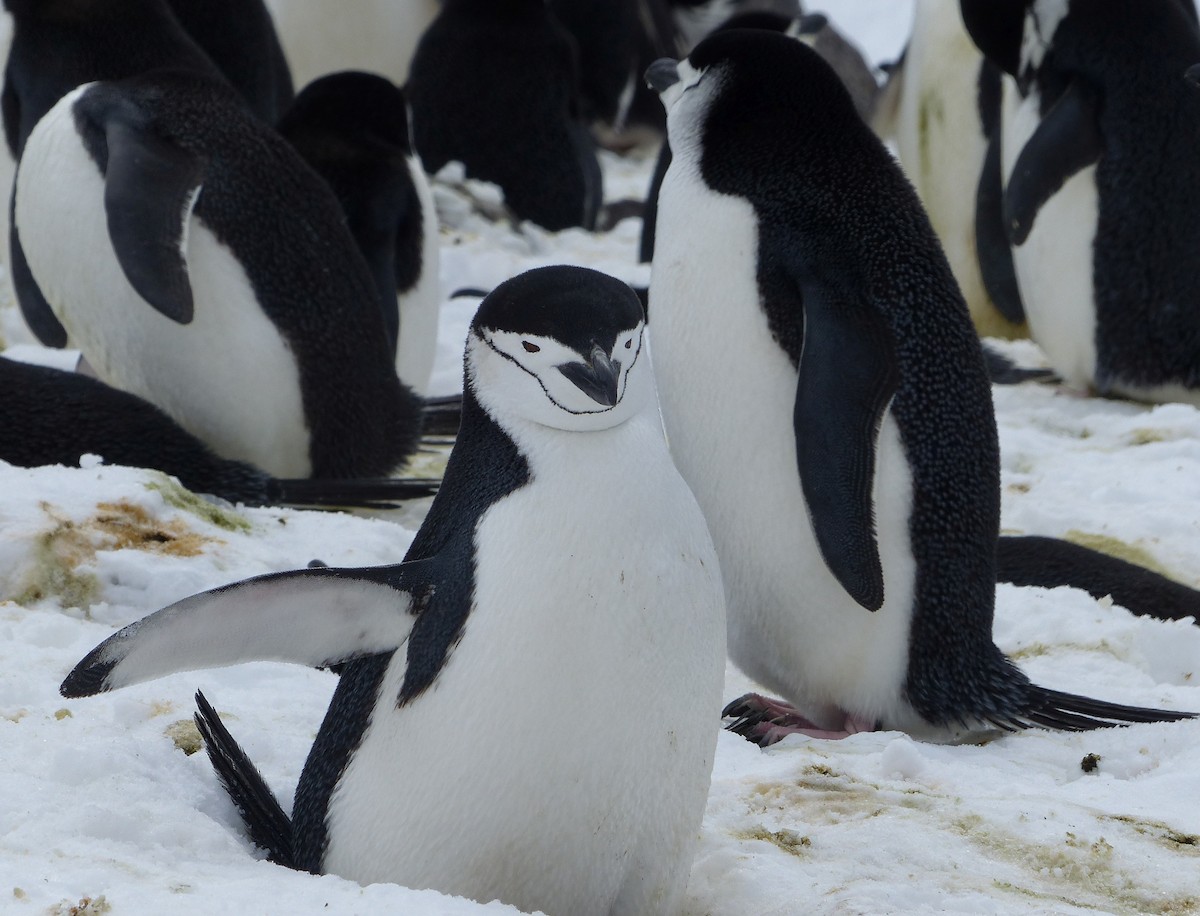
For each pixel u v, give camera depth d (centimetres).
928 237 1038
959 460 1002
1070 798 883
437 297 1864
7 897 624
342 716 705
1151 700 1057
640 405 696
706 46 1070
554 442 677
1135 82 1839
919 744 984
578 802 669
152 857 697
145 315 1412
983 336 2402
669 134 1090
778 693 1083
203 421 1451
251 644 664
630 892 702
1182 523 1426
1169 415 1780
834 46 3450
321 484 1422
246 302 1414
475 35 3070
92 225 1412
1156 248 1850
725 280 1023
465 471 699
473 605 664
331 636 674
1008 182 1836
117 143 1395
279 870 698
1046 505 1485
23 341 2064
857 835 808
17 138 1756
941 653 1002
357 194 1744
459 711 662
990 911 715
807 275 1002
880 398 959
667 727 673
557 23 3203
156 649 645
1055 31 1870
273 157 1467
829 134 1045
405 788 676
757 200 1028
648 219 2480
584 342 666
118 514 1192
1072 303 1903
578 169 3106
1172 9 1875
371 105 1789
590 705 658
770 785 877
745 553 1038
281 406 1450
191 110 1448
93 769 777
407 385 1748
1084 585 1268
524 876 681
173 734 867
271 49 2434
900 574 993
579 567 658
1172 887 766
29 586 1109
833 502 940
